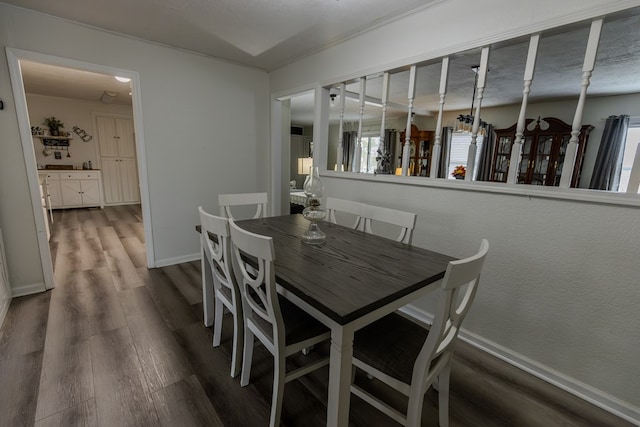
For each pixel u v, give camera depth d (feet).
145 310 7.52
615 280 4.73
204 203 11.21
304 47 9.64
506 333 6.07
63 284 8.84
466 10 6.12
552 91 13.25
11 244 7.79
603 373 4.99
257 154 12.42
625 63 9.32
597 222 4.79
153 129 9.75
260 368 5.63
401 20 7.34
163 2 7.04
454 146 20.13
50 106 19.65
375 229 8.37
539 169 15.35
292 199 19.97
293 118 24.12
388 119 23.08
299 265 4.39
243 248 4.09
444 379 4.29
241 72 11.44
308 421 4.52
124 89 16.66
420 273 4.20
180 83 10.07
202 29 8.44
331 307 3.19
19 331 6.49
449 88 13.06
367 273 4.16
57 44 7.89
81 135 20.80
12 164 7.63
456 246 6.72
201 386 5.12
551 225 5.27
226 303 5.54
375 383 5.39
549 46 8.13
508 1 5.51
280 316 3.95
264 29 8.37
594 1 4.61
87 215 18.47
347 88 11.97
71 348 5.97
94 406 4.63
